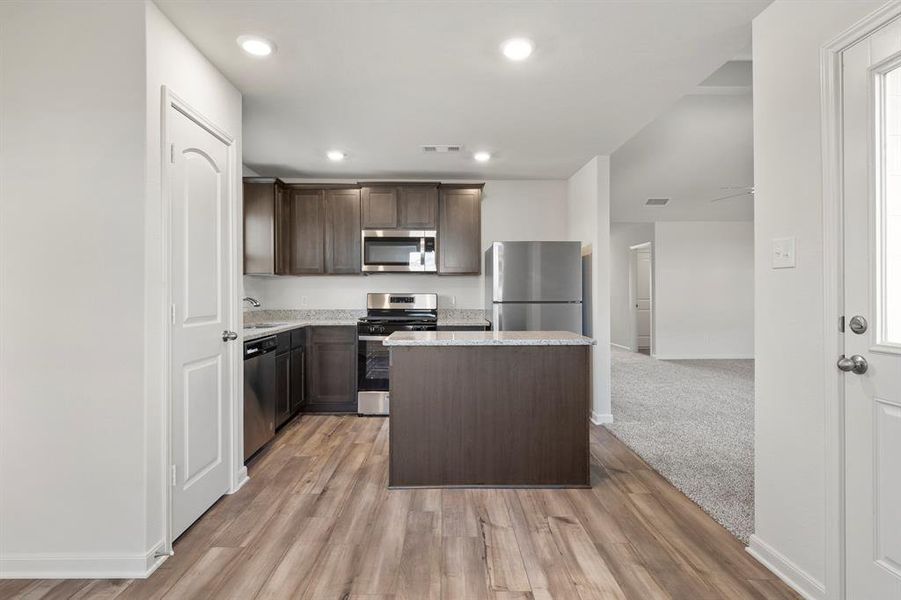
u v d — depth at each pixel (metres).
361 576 1.87
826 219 1.67
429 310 4.94
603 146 3.91
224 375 2.60
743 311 7.98
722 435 3.71
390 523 2.31
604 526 2.28
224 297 2.61
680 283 7.95
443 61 2.46
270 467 3.07
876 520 1.52
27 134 1.86
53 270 1.86
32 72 1.86
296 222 4.70
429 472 2.76
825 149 1.67
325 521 2.33
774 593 1.78
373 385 4.41
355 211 4.72
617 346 9.63
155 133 1.93
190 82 2.24
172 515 2.09
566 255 4.18
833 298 1.64
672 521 2.33
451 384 2.75
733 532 2.21
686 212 7.60
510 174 4.83
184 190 2.20
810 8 1.73
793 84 1.82
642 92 2.86
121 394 1.87
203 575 1.88
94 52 1.86
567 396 2.77
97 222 1.86
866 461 1.55
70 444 1.88
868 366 1.54
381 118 3.28
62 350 1.87
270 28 2.13
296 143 3.83
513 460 2.76
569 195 4.99
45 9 1.86
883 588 1.50
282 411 3.78
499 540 2.15
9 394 1.87
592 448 3.44
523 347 2.76
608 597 1.75
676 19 2.09
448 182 5.09
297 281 5.04
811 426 1.75
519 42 2.28
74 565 1.88
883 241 1.51
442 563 1.96
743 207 7.43
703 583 1.83
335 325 4.49
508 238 5.09
